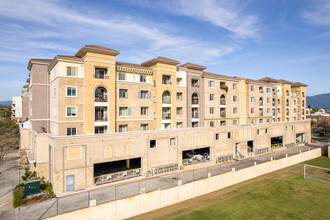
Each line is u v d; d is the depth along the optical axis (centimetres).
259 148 5169
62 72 3091
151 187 2733
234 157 4525
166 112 4181
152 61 3997
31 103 3988
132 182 2938
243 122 5750
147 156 3266
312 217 2338
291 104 7719
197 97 4775
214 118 4953
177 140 3622
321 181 3453
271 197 2820
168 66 4094
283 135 5888
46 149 3020
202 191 2864
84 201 2317
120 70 3669
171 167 3497
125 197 2250
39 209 2141
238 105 5531
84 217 2019
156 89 3962
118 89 3609
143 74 3969
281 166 4188
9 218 1972
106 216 2127
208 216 2292
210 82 4947
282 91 7219
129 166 3728
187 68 4575
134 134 3125
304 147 5806
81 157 2672
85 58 3206
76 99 3189
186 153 4500
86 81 3184
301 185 3269
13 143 4403
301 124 6544
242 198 2769
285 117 7144
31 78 3994
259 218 2289
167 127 4175
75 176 2628
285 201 2714
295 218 2311
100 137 2819
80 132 3212
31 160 3166
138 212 2320
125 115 3697
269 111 6581
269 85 6550
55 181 2495
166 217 2259
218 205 2559
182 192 2664
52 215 2009
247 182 3375
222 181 3100
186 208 2473
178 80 4478
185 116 4491
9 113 10412
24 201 2303
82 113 3234
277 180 3484
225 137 4378
